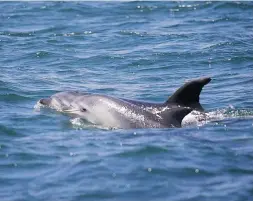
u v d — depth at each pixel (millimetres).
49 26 75000
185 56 59000
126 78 51719
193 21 77125
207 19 78000
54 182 27750
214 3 85938
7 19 79188
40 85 48188
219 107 41531
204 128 35750
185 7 85312
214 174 28281
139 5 87500
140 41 66438
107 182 27453
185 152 30938
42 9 85438
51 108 40562
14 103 42406
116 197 26047
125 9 85438
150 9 85125
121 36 69188
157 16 81188
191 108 37812
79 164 29578
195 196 26016
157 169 28672
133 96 45375
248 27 72500
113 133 35031
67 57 59688
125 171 28531
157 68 55281
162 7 85875
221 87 47750
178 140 33094
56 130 35938
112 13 83375
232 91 46156
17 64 56594
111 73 53688
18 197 26391
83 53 61312
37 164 30016
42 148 32250
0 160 30688
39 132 35500
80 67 55844
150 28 73500
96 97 39594
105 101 38906
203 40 65750
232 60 56969
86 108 39062
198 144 32344
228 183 27328
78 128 36500
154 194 26234
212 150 31281
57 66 56125
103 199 25922
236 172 28562
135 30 72375
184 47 62562
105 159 30047
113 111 38062
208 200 25656
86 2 90250
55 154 31250
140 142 32656
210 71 53594
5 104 42031
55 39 67812
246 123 36719
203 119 37469
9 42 66312
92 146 32281
